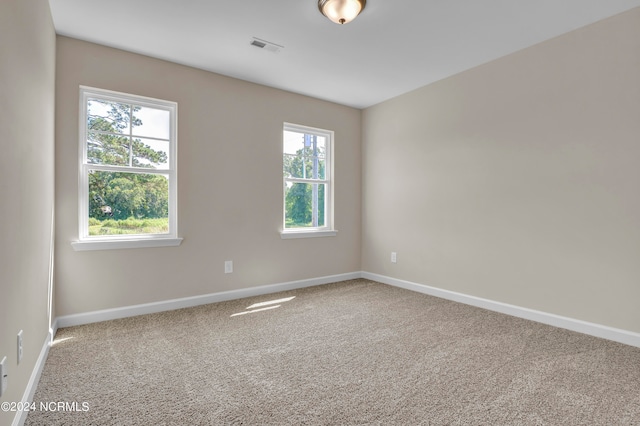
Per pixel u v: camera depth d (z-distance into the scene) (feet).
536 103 9.34
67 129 8.82
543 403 5.41
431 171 12.28
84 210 9.21
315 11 7.77
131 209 9.98
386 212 14.12
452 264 11.60
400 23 8.28
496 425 4.87
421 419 5.01
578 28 8.50
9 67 4.39
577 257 8.59
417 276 12.85
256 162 12.18
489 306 10.48
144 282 9.98
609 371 6.47
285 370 6.56
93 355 7.16
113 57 9.46
